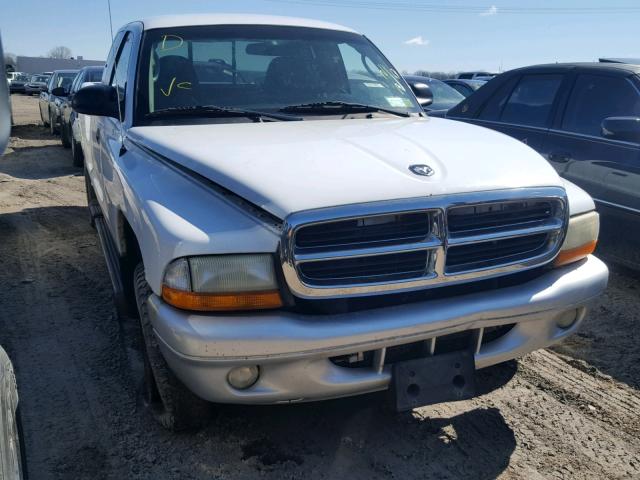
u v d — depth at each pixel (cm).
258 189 231
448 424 299
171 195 253
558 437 291
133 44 369
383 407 311
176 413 270
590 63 519
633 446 285
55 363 353
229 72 362
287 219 220
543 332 271
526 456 276
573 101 510
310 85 377
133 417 301
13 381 217
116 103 368
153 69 349
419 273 241
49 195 819
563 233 267
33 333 391
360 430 292
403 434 290
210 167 252
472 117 605
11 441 195
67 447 278
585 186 484
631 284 480
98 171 452
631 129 442
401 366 244
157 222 238
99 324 404
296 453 275
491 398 323
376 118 359
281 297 228
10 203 763
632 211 451
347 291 230
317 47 396
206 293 223
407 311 239
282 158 255
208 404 273
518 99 564
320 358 229
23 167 1045
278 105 357
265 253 225
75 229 639
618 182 459
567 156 497
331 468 266
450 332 245
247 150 266
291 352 224
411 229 238
